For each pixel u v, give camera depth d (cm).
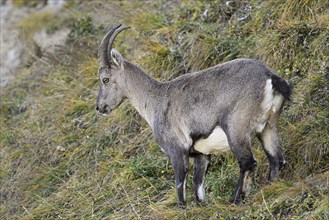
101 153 2711
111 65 2189
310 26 2495
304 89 2312
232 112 1892
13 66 3825
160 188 2366
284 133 2217
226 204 2009
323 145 2097
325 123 2145
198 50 2770
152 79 2139
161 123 2053
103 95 2206
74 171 2714
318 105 2247
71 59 3462
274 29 2639
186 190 2203
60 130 2945
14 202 2703
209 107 1939
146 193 2358
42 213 2538
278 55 2508
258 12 2755
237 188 1955
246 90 1881
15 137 3078
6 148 3025
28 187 2742
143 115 2156
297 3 2647
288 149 2166
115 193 2448
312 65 2394
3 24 4134
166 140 2039
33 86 3481
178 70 2794
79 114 2991
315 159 2097
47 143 2911
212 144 1967
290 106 2305
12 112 3356
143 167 2472
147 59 2905
